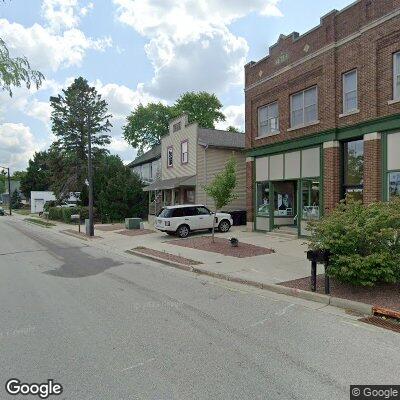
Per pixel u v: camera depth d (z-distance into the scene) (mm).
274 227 19500
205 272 10750
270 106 19516
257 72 20234
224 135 29219
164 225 19375
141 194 34500
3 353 5035
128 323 6262
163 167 32188
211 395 3924
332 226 7965
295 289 8227
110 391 4016
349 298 7375
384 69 13539
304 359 4820
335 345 5301
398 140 13141
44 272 11172
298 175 17578
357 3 14523
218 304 7492
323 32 15977
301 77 17219
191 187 27953
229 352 5043
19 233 25641
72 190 43875
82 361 4766
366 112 14117
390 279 7473
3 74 6363
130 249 15945
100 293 8438
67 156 43938
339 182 15484
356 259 7453
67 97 45344
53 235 24422
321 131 15945
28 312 6938
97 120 45188
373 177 13789
